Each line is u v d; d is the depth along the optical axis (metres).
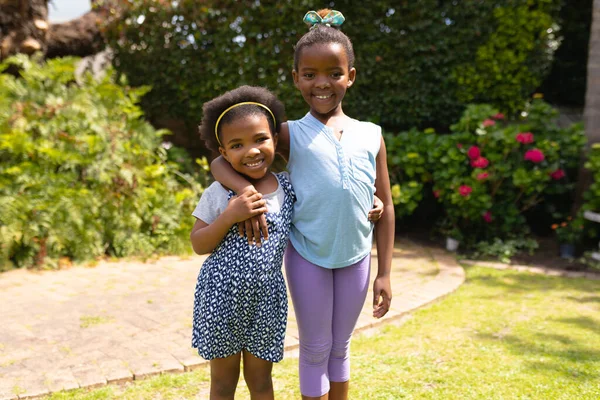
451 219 6.07
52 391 2.65
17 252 4.77
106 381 2.77
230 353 2.03
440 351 3.26
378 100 6.66
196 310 2.04
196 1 6.65
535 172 5.61
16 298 4.02
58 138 5.22
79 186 5.15
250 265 1.96
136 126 5.98
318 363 2.16
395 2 6.45
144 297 4.10
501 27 6.38
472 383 2.83
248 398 2.67
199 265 5.11
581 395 2.71
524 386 2.80
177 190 5.92
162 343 3.24
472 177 5.75
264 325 2.02
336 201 2.03
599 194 5.47
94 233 5.11
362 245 2.14
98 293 4.18
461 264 5.46
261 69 6.66
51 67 5.66
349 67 2.09
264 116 1.98
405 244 6.12
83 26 7.27
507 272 5.18
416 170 6.06
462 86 6.64
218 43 6.66
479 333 3.56
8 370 2.86
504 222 5.95
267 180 2.07
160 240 5.47
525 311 4.02
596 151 5.63
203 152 7.57
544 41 6.52
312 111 2.16
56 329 3.43
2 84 5.29
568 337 3.50
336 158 2.04
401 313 3.87
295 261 2.13
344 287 2.16
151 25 6.82
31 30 6.52
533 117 5.94
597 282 4.88
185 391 2.73
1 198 4.69
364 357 3.16
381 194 2.26
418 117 6.81
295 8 6.40
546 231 6.53
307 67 2.03
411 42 6.48
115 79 7.09
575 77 7.64
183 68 6.82
